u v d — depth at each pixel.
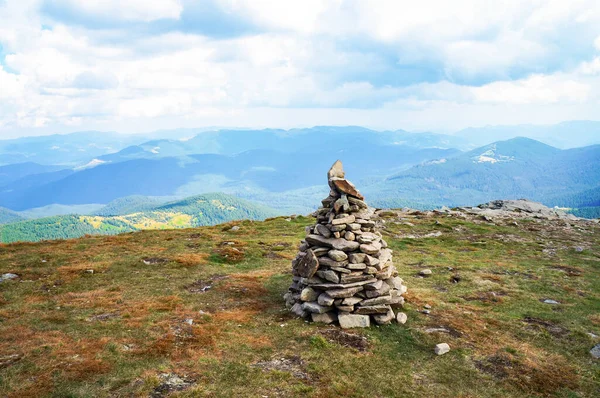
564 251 40.53
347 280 19.30
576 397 14.33
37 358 13.58
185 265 29.73
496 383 14.74
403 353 16.50
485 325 20.50
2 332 16.11
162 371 13.23
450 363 15.98
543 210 76.69
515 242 44.38
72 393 11.43
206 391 12.21
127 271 27.62
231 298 22.62
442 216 62.09
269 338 16.92
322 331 17.78
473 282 28.44
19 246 36.34
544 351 18.02
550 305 24.28
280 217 61.31
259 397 12.12
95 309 19.64
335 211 20.91
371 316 19.56
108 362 13.55
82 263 29.31
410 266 32.84
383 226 49.94
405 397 13.14
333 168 22.12
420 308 21.92
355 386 13.38
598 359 17.50
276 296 23.38
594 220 67.06
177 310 19.83
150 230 49.47
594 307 24.27
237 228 49.16
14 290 22.92
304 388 12.80
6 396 11.04
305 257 20.45
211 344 15.88
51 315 18.55
